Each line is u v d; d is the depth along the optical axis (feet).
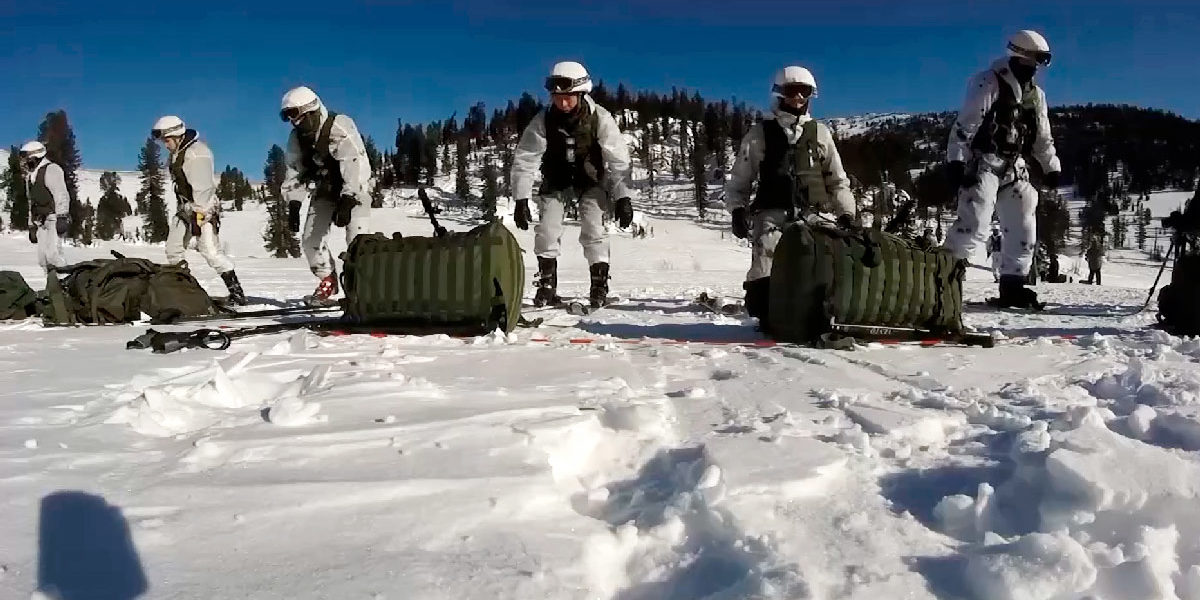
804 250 16.01
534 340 16.65
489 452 7.32
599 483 7.28
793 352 14.78
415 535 5.64
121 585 4.82
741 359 14.12
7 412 9.20
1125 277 134.62
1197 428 7.83
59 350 14.84
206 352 14.49
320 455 7.26
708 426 9.02
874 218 18.76
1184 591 5.06
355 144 24.80
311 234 26.18
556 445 7.70
